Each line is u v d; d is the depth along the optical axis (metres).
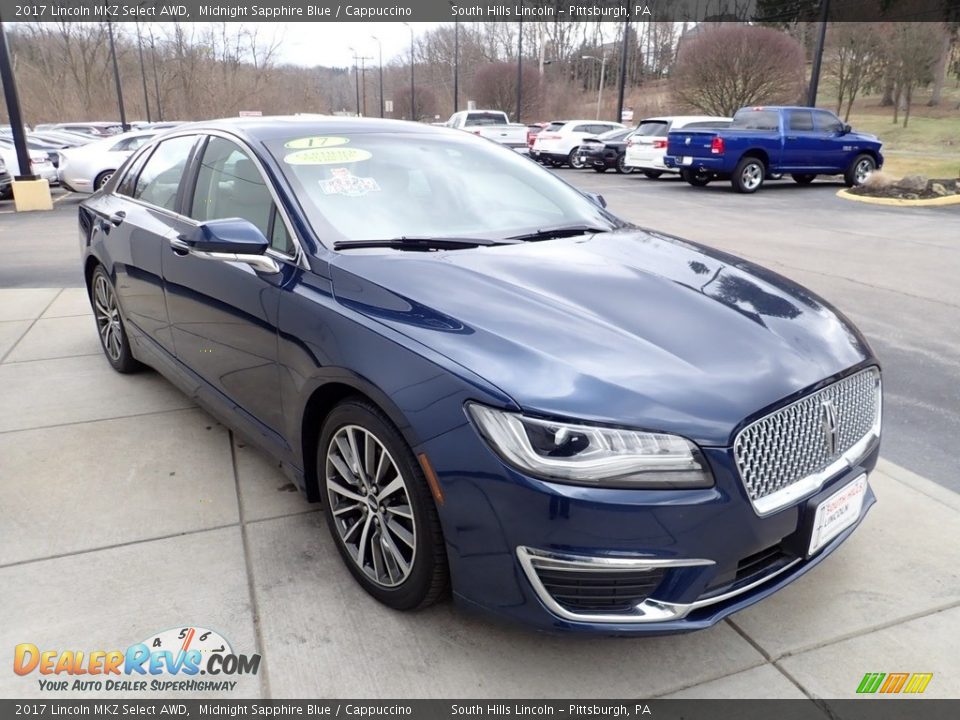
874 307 6.50
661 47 68.75
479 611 2.22
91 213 4.79
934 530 3.09
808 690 2.27
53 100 59.25
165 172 4.07
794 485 2.23
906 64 40.59
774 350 2.35
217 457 3.70
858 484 2.44
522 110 54.44
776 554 2.30
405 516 2.39
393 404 2.25
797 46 33.09
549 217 3.47
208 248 2.74
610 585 2.04
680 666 2.36
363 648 2.41
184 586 2.71
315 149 3.31
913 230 10.85
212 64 62.41
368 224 3.02
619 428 2.01
